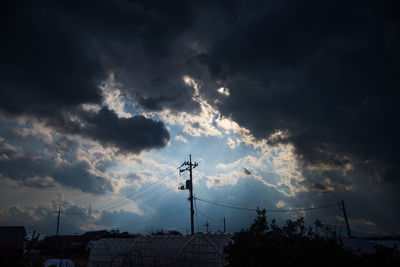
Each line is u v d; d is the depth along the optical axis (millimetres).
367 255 19641
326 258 19406
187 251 36312
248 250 22484
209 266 33625
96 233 100625
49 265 44250
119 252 46812
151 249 40500
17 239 73000
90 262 48969
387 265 18359
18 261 49812
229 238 36969
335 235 22969
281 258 20844
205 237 35281
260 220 46188
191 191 48469
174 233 71375
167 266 39531
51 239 99000
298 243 22297
